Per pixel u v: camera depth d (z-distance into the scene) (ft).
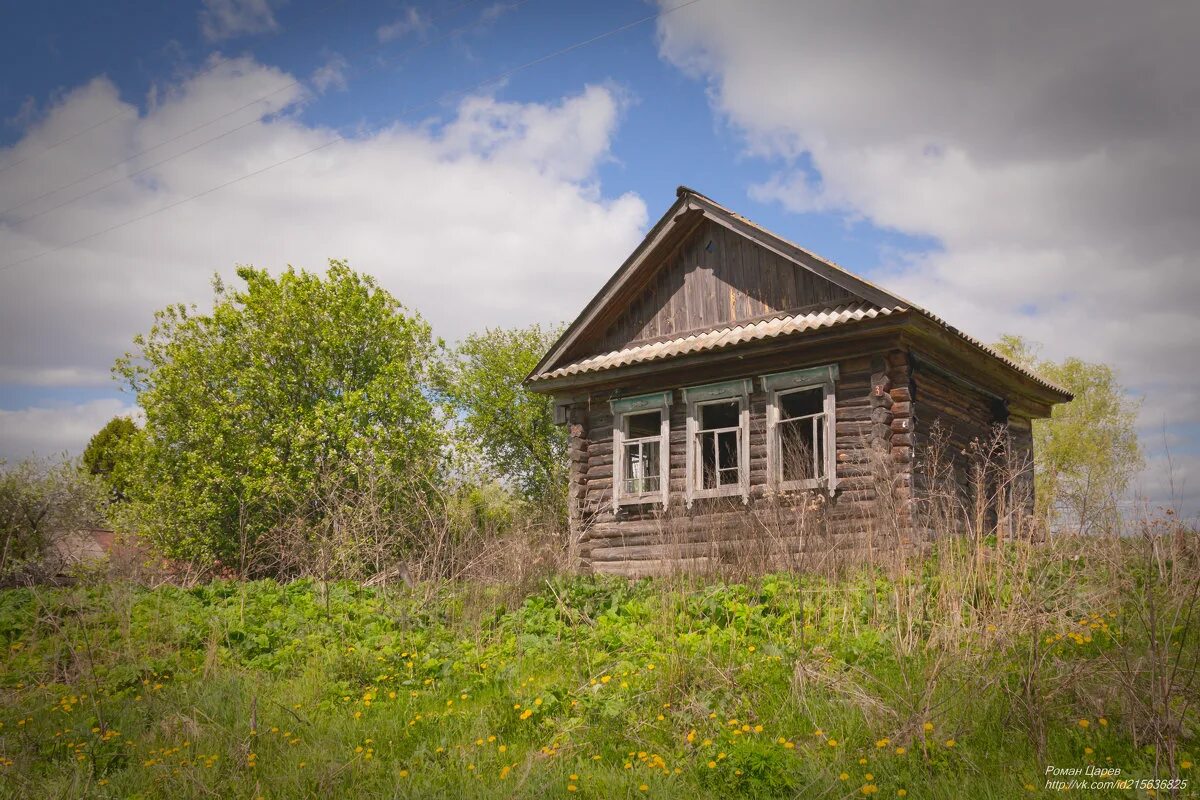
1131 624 23.08
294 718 24.21
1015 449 55.01
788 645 24.95
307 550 43.70
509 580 38.06
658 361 48.03
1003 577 27.04
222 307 81.97
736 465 50.42
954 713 19.84
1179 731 17.81
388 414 81.66
